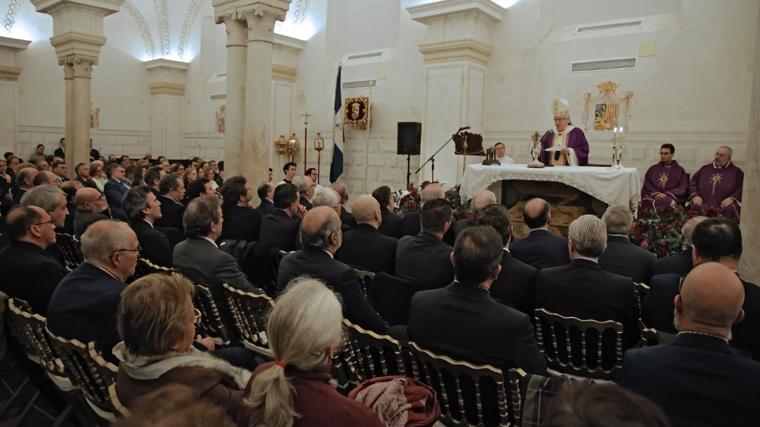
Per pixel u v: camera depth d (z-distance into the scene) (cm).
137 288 195
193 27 1872
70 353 258
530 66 1097
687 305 187
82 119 1296
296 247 512
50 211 467
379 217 434
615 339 300
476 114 1130
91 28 1281
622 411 85
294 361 162
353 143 1393
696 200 812
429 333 258
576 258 317
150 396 91
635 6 993
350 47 1423
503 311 248
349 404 166
